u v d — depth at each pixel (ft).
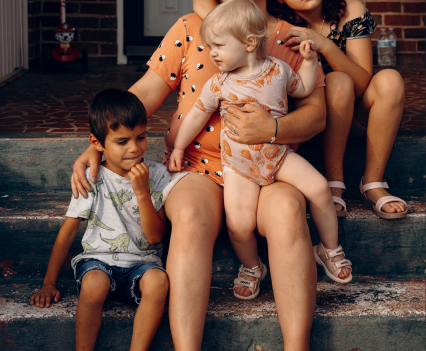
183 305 5.46
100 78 16.90
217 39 5.87
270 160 6.17
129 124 5.89
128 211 6.30
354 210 7.32
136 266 6.07
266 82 6.05
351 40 7.39
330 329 6.11
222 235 6.88
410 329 6.14
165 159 7.06
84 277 5.82
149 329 5.66
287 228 5.69
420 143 8.19
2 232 6.95
